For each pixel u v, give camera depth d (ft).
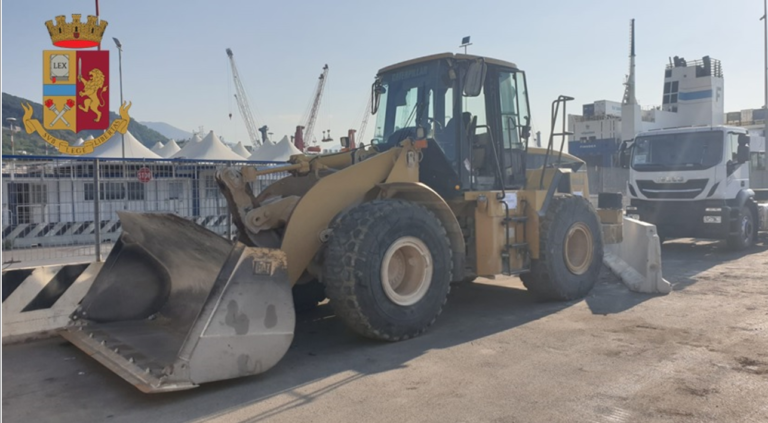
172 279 19.19
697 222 38.34
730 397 13.00
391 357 16.39
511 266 21.56
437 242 18.53
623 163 43.09
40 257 23.52
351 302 16.51
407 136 21.48
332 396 13.53
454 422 11.94
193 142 95.14
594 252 24.40
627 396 13.14
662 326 19.16
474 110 21.49
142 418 12.54
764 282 26.91
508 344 17.46
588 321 20.10
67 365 16.33
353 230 16.76
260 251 14.70
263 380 14.74
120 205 26.27
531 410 12.46
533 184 23.93
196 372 13.47
